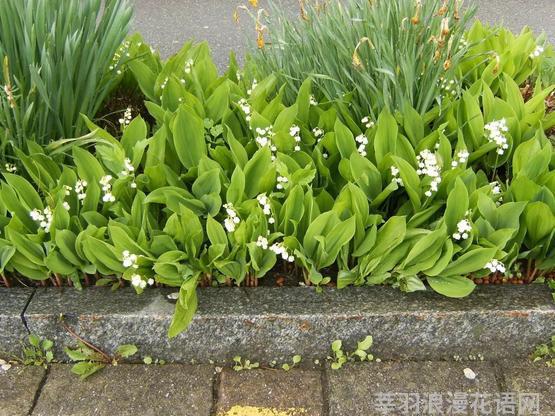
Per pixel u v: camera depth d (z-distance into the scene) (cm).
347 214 113
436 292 113
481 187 118
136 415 106
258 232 110
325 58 132
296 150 122
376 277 113
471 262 109
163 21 257
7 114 115
